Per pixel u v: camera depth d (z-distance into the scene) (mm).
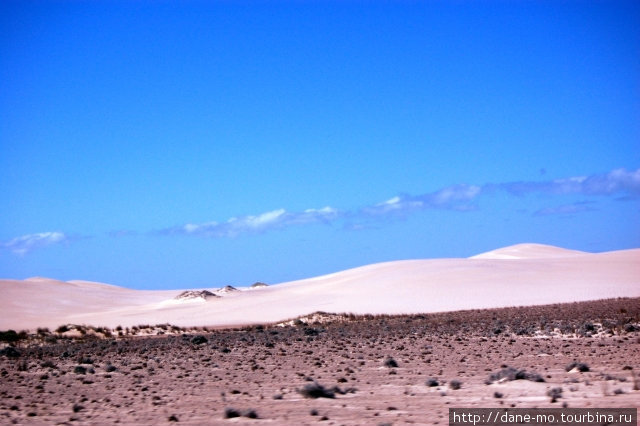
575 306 98438
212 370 43344
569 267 158125
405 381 33562
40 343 85188
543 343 52188
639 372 32844
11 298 168750
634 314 78812
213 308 146875
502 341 55625
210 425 22719
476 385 30797
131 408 27672
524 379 30859
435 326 76750
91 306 173625
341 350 54719
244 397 29938
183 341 73375
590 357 41344
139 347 67750
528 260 171625
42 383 39344
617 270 151125
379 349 53719
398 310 118375
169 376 40625
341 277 170500
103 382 38812
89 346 73625
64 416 26203
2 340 89125
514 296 123562
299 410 25297
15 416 26453
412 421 21953
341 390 30281
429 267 159375
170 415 24688
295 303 140375
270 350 58000
